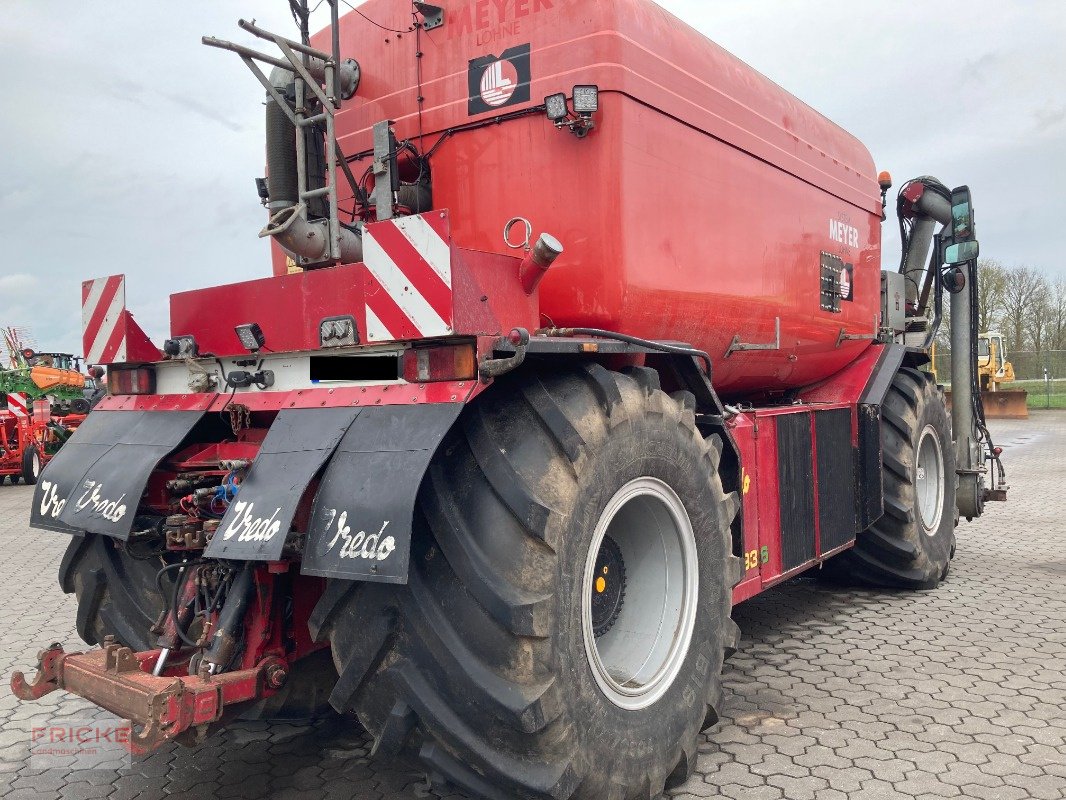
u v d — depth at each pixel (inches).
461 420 97.1
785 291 171.2
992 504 368.8
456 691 89.4
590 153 122.0
